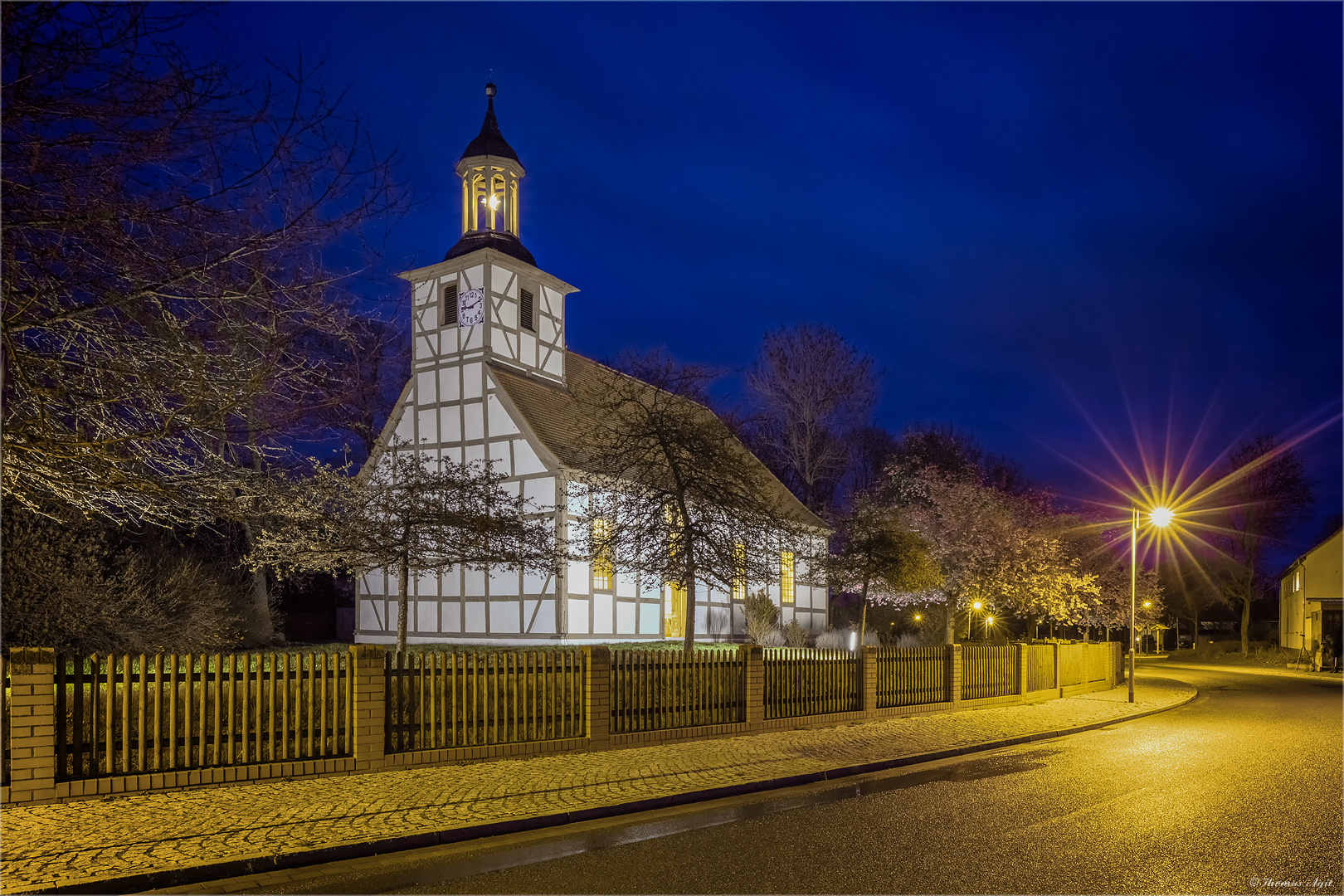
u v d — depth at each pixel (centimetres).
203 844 707
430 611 2772
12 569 1423
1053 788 1019
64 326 721
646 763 1100
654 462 1931
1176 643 6181
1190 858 706
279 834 740
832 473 5025
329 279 756
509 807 852
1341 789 1012
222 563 2552
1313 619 4319
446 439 2838
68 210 635
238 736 941
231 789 890
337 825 772
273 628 2802
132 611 1639
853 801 941
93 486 828
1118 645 2894
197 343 713
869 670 1612
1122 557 4944
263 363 753
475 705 1103
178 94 631
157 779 874
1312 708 2100
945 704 1778
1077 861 695
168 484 841
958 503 3322
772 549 2256
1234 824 827
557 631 2514
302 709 984
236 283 736
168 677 903
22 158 616
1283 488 5100
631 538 1956
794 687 1480
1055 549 3406
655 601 2881
